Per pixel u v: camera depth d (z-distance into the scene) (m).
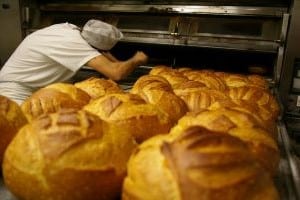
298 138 1.51
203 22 1.92
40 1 2.23
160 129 0.72
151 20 2.01
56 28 1.76
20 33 2.19
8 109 0.64
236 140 0.47
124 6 2.05
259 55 1.95
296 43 1.63
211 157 0.42
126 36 1.96
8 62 1.86
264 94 1.03
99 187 0.51
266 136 0.61
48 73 1.77
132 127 0.68
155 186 0.44
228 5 1.93
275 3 1.85
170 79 1.24
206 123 0.60
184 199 0.41
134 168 0.47
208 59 2.06
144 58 1.79
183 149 0.44
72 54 1.67
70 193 0.50
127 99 0.73
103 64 1.66
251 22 1.84
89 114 0.56
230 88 1.14
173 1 2.01
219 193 0.41
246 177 0.43
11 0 2.12
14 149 0.53
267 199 0.45
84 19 2.15
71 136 0.51
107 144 0.53
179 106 0.86
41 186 0.50
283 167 0.73
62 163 0.49
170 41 1.90
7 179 0.54
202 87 1.04
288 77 1.66
